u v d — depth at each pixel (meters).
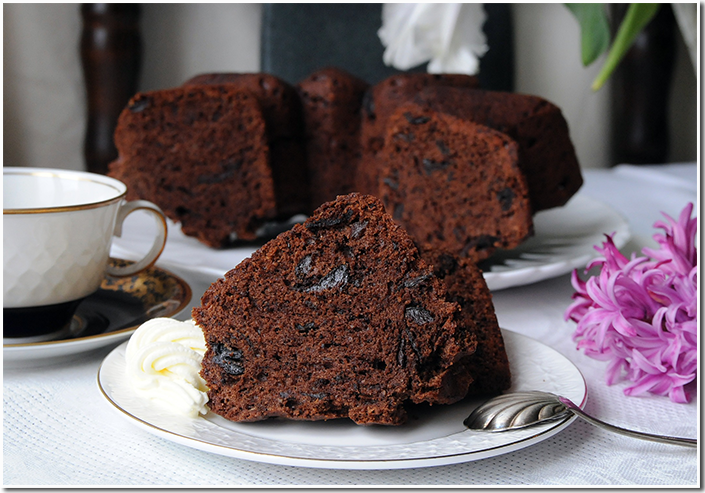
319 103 0.83
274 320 0.50
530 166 0.74
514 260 0.71
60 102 1.31
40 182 0.61
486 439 0.47
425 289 0.49
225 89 0.76
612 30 1.50
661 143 1.46
